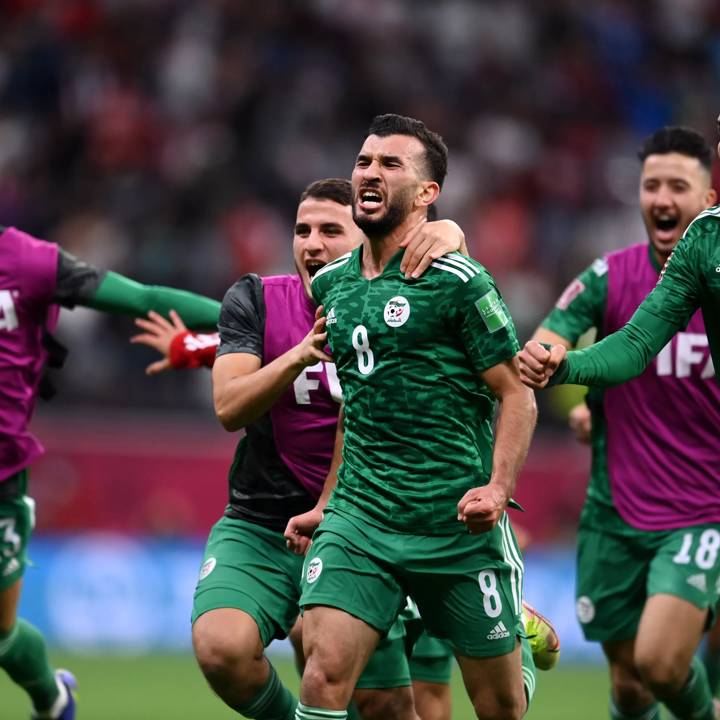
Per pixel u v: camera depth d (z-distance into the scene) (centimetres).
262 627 2041
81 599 4812
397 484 1850
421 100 7162
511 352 1838
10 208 6088
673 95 7738
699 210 2430
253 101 6838
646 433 2417
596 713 3547
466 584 1864
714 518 2372
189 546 5047
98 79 6725
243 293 2114
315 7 7250
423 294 1827
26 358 2388
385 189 1855
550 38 7662
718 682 3020
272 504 2127
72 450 5125
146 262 5928
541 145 7238
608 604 2473
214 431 5303
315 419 2108
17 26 6888
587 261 6662
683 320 1856
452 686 4178
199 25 7044
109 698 3634
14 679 2481
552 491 5456
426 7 7488
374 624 1842
